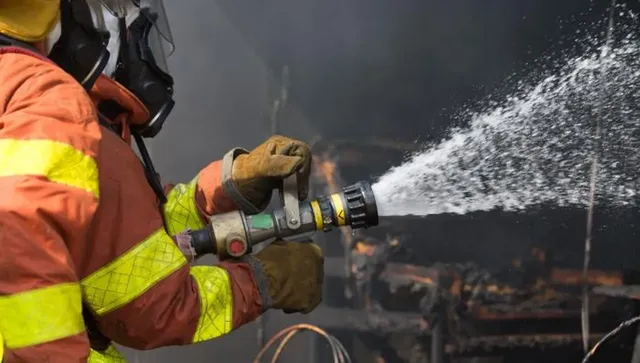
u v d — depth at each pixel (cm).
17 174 108
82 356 110
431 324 407
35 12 134
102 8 157
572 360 375
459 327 402
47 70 124
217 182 180
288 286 162
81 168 114
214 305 149
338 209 170
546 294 387
